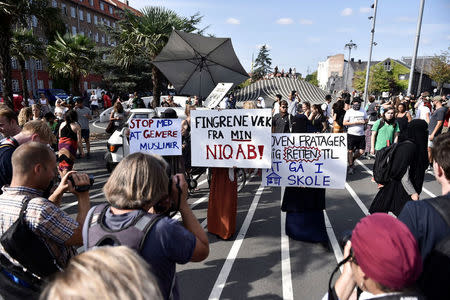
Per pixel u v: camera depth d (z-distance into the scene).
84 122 9.07
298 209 4.07
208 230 4.41
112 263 0.73
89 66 20.28
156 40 10.73
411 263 1.00
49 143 3.03
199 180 7.26
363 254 1.05
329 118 10.80
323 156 3.80
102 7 56.88
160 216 1.43
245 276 3.38
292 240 4.21
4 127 3.36
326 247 3.97
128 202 1.43
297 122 5.74
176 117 4.72
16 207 1.69
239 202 5.82
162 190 1.51
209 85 8.22
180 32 6.96
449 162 1.57
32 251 1.64
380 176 3.94
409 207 1.55
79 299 0.65
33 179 1.79
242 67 7.54
